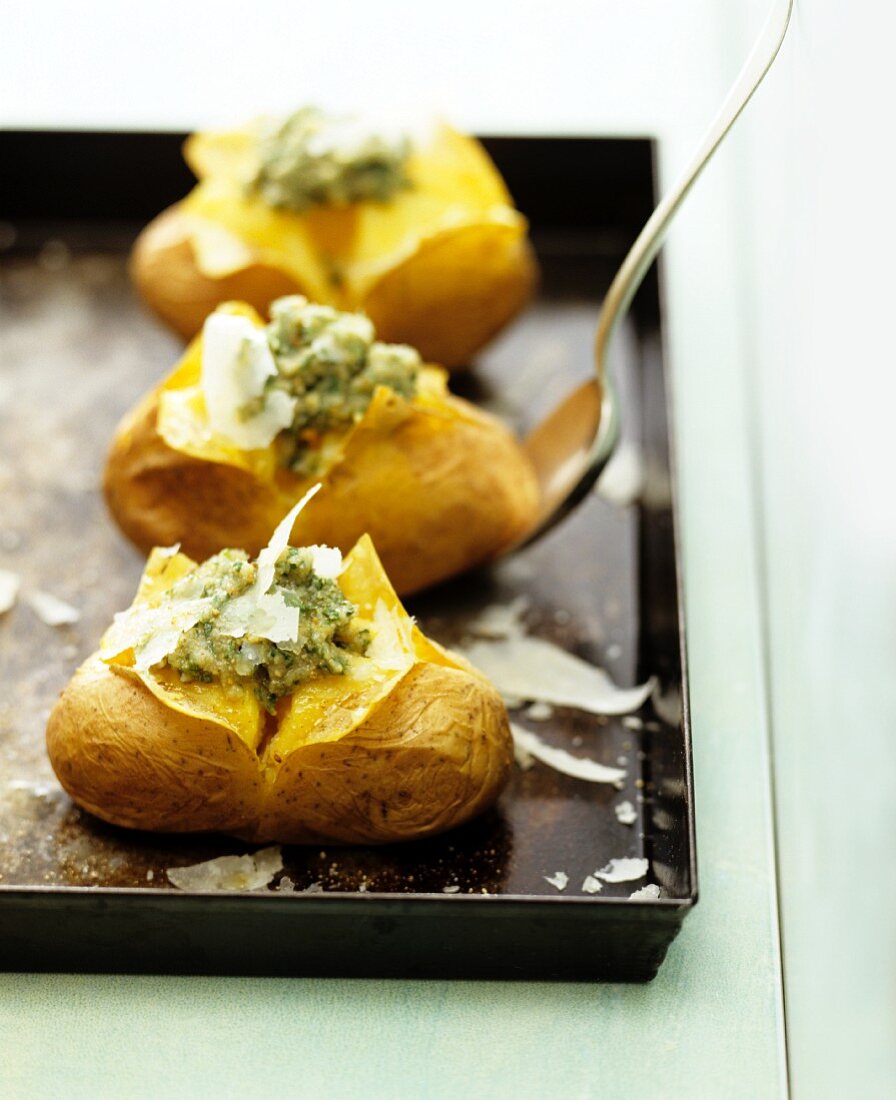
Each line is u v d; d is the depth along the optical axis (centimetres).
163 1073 68
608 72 98
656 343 83
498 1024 69
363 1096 67
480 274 82
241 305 77
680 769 71
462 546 76
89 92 97
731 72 90
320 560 70
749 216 87
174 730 69
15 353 86
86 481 82
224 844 71
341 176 81
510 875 71
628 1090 68
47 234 90
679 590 75
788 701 74
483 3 102
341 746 69
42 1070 68
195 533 75
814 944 68
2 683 76
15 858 71
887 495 63
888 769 62
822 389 71
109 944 69
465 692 70
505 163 89
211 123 94
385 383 75
